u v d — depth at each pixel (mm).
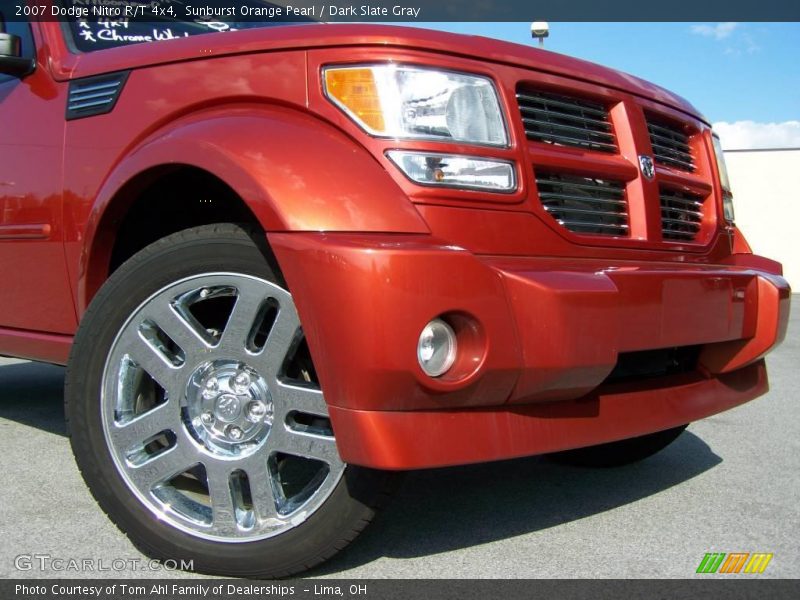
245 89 2104
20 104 2779
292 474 2480
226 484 1994
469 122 2029
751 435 3678
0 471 2873
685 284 2213
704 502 2682
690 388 2445
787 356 6828
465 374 1808
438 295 1752
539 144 2158
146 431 2076
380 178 1887
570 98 2311
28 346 2777
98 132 2453
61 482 2744
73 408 2150
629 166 2369
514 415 1922
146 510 2059
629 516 2529
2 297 2887
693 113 2797
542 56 2250
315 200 1830
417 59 1995
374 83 1964
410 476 2947
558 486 2852
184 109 2223
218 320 2424
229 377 2016
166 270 2062
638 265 2244
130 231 2467
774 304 2529
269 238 1837
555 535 2350
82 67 2594
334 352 1754
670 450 3395
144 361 2094
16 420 3723
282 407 1933
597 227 2277
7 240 2787
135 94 2371
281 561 1938
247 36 2172
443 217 1938
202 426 2037
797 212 19750
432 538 2309
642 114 2473
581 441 2035
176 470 2041
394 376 1723
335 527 1897
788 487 2859
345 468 1884
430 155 1940
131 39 2975
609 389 2209
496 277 1838
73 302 2602
